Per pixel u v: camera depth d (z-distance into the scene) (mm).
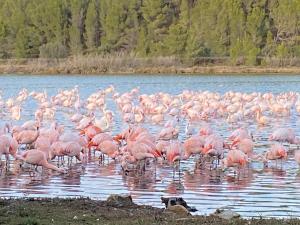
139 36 80312
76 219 10922
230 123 28750
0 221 10609
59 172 17344
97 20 84250
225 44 79125
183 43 78000
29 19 85812
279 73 71688
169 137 21234
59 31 84250
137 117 28469
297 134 24734
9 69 75375
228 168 17828
